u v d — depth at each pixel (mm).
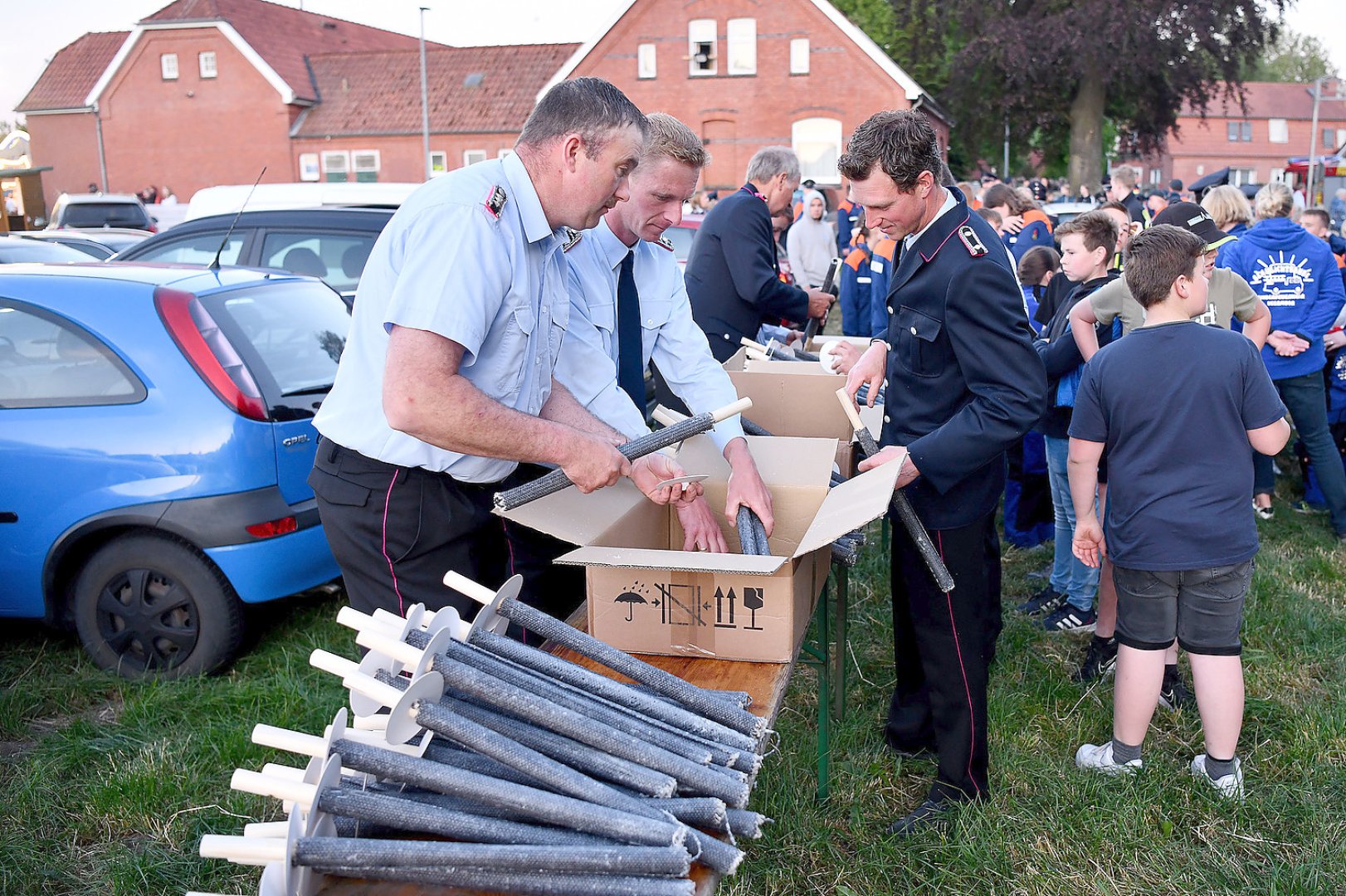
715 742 1567
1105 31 25359
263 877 1304
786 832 2795
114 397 3514
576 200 2039
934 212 2461
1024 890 2596
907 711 3133
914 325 2494
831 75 27219
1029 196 7023
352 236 6156
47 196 36031
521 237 2023
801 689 3590
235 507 3451
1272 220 5078
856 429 2482
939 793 2830
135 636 3611
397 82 32812
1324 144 59500
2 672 3688
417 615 1592
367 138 31891
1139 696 2977
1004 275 2359
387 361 1879
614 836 1332
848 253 7555
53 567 3590
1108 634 3732
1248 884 2590
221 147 33438
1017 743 3242
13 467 3543
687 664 2035
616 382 2688
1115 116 30672
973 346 2367
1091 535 3064
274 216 6301
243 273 4066
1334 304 5090
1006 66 26625
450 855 1321
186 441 3451
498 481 2328
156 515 3461
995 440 2352
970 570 2582
